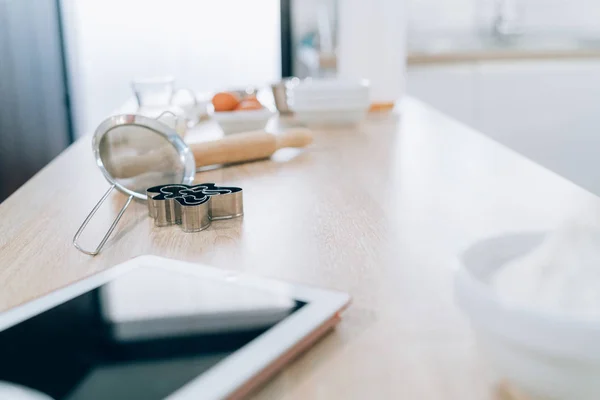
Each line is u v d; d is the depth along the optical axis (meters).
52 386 0.34
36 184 0.92
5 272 0.57
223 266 0.57
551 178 0.89
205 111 1.65
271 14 3.19
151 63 3.16
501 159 1.03
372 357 0.41
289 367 0.40
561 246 0.35
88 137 1.41
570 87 2.82
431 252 0.60
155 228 0.69
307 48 3.22
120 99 3.17
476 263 0.38
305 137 1.14
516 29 3.44
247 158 1.04
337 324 0.45
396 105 1.83
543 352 0.32
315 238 0.65
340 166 1.01
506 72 2.80
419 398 0.36
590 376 0.32
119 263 0.58
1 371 0.36
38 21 3.01
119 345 0.39
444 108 2.84
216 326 0.41
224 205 0.71
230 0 3.16
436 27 3.48
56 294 0.47
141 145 0.80
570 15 3.43
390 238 0.64
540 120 2.87
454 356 0.40
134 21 3.11
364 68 1.70
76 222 0.72
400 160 1.04
